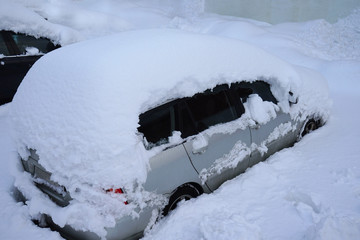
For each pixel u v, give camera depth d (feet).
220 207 9.34
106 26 32.60
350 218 8.33
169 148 8.64
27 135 8.70
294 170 11.60
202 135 9.51
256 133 11.50
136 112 7.83
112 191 7.43
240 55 11.21
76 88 8.02
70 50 9.50
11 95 18.10
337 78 25.38
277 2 39.19
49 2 30.86
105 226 7.45
